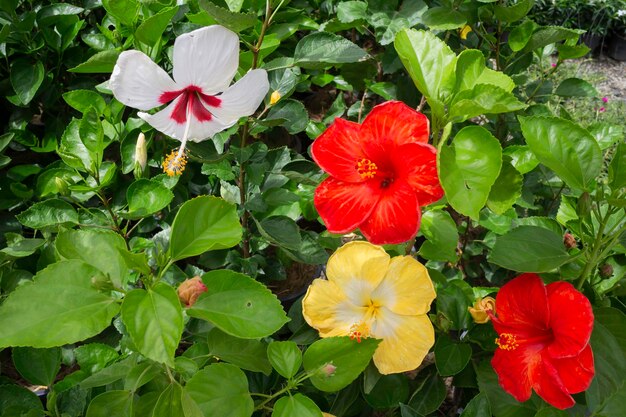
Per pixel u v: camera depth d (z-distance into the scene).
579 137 0.89
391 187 0.86
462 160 0.84
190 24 1.20
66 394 0.94
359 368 0.88
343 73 1.36
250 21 0.92
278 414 0.86
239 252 1.22
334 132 0.88
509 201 0.88
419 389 0.98
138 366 0.88
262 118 1.16
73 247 0.84
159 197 1.05
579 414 0.95
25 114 1.32
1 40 1.22
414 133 0.85
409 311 0.90
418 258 1.40
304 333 0.97
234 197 1.10
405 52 0.90
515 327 0.91
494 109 0.85
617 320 0.92
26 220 1.06
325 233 1.08
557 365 0.88
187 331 1.03
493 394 0.95
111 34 1.26
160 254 0.85
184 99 0.94
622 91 2.85
